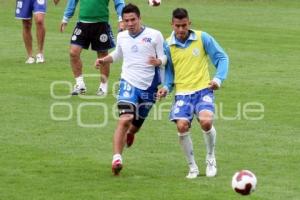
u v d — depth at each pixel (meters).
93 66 49.03
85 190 25.81
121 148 27.39
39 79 44.69
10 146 31.11
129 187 26.09
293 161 29.09
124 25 29.09
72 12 42.00
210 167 27.36
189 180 26.86
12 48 56.19
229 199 24.73
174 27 27.22
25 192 25.62
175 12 27.14
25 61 50.94
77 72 40.59
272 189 25.75
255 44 58.66
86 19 40.78
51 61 50.78
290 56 53.03
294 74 46.38
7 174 27.53
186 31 27.20
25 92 41.12
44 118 35.62
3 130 33.53
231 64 49.69
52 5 82.81
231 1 87.50
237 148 30.84
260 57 52.56
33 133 33.06
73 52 40.56
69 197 25.09
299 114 36.41
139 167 28.44
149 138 32.41
